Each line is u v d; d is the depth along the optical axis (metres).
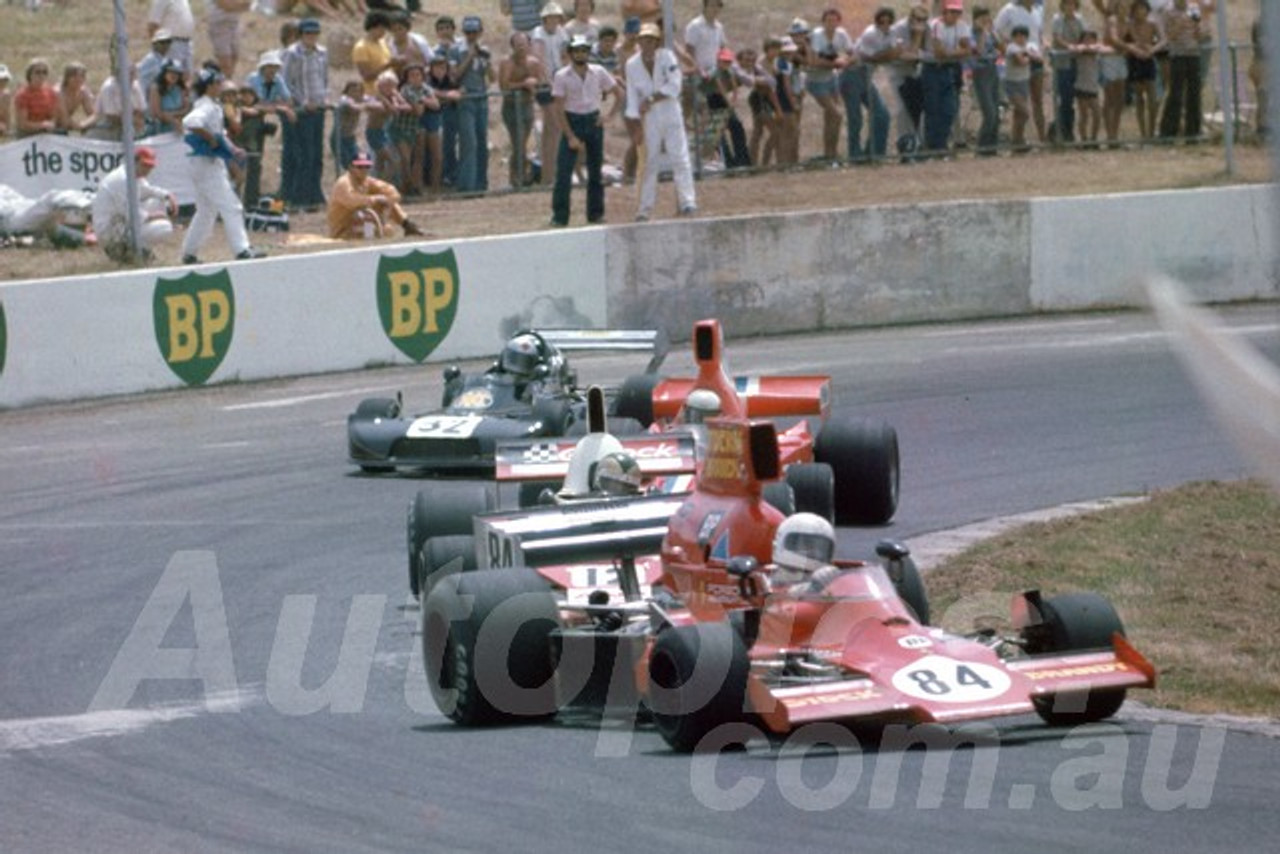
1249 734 27.44
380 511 52.38
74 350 72.75
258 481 57.22
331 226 86.38
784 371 73.81
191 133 77.50
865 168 98.19
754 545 30.48
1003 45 100.25
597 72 86.81
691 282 83.00
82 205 83.81
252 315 76.31
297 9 124.25
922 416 64.50
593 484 37.38
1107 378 70.50
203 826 24.67
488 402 58.38
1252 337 77.00
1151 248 87.06
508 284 80.88
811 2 126.44
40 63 87.88
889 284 85.38
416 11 122.81
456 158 94.88
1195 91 102.94
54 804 26.38
